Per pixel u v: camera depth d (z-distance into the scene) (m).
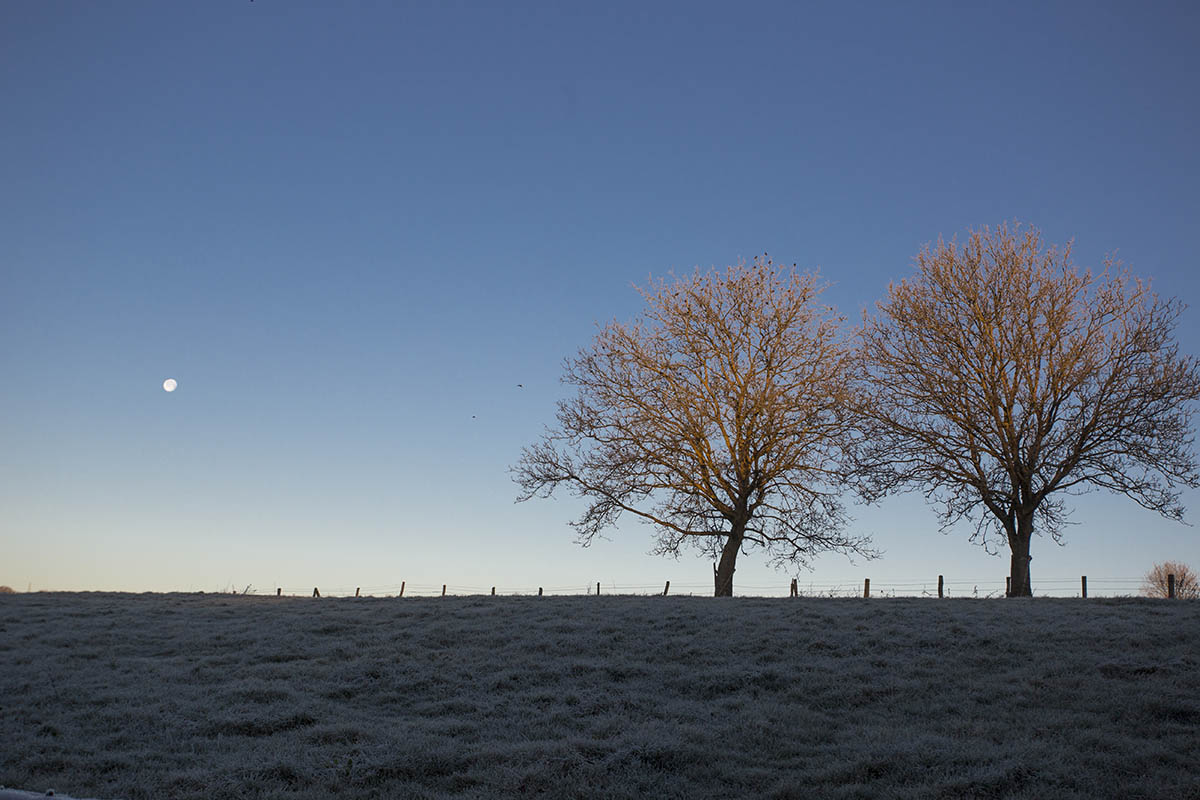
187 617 27.62
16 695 17.27
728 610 26.67
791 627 23.17
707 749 13.68
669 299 40.53
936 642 20.56
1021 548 36.38
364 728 15.08
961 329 38.09
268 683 18.31
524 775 12.58
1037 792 11.35
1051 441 34.88
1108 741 13.23
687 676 18.38
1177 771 11.99
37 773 12.88
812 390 38.47
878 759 12.98
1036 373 36.22
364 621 26.31
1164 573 52.19
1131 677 16.86
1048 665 17.91
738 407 38.12
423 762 13.31
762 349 39.56
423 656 21.02
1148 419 33.94
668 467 38.41
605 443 38.72
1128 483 34.56
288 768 13.00
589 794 12.01
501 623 25.02
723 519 38.84
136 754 13.68
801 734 14.48
